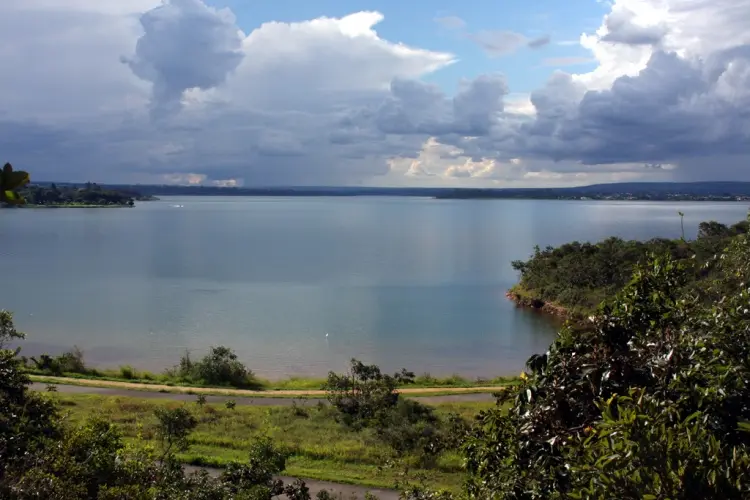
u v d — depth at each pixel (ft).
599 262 203.51
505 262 357.41
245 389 103.45
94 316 192.85
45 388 92.32
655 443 11.91
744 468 11.84
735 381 16.06
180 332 171.32
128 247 421.59
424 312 205.77
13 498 24.29
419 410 78.48
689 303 20.85
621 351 18.79
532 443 18.02
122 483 28.27
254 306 214.90
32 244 431.02
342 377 88.99
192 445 58.95
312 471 54.13
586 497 12.03
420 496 30.50
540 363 20.58
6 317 67.51
